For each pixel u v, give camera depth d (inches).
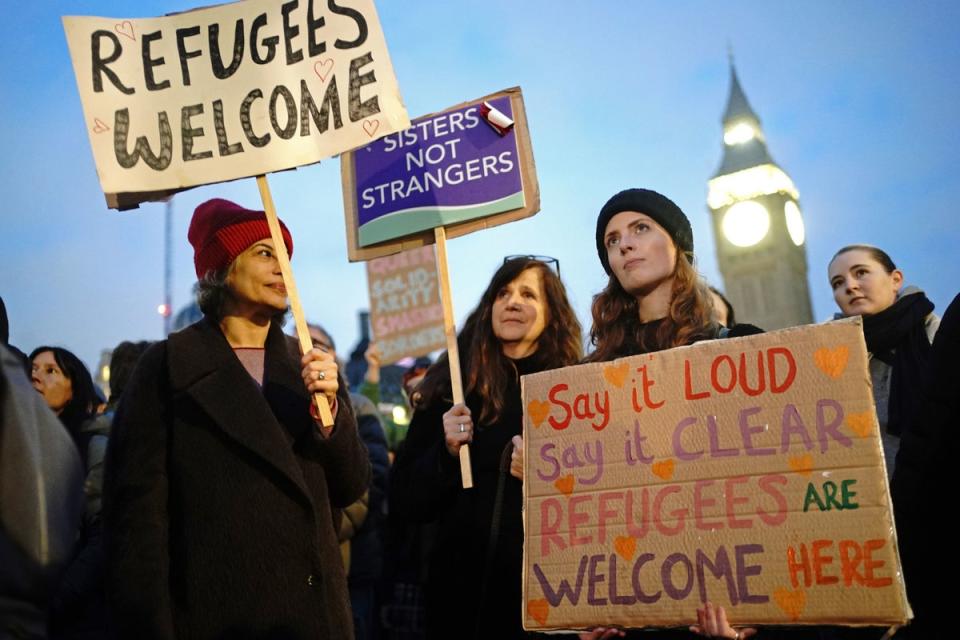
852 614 111.7
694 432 126.3
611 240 158.7
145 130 150.2
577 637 146.7
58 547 95.5
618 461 129.8
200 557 132.0
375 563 236.2
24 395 97.1
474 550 160.2
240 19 155.1
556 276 178.5
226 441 136.9
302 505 136.9
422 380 184.9
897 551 111.9
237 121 151.6
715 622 117.3
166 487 135.7
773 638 133.6
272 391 146.2
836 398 119.6
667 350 131.6
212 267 149.3
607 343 158.4
